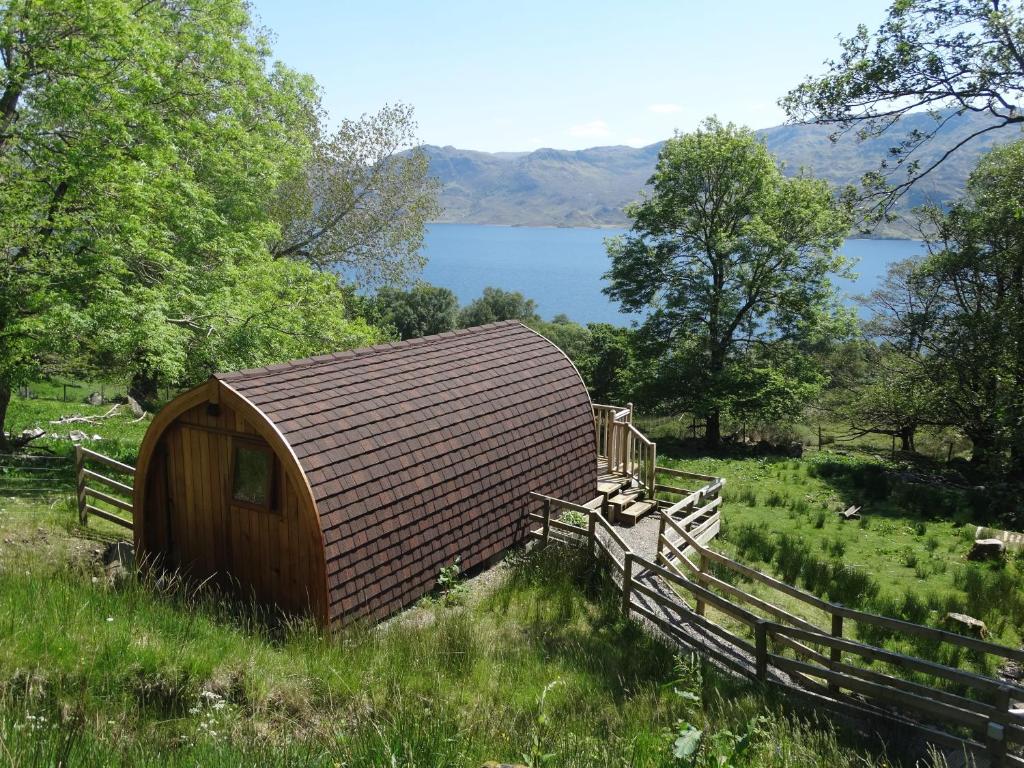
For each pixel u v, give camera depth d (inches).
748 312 1300.4
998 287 978.7
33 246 552.1
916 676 357.1
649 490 597.3
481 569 446.6
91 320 523.5
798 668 314.5
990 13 490.0
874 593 465.7
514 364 522.9
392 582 374.6
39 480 556.1
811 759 233.1
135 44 570.9
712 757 175.9
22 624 245.1
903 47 518.6
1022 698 247.9
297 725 230.4
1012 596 458.6
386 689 263.9
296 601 358.9
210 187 752.3
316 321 766.5
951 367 991.0
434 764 175.8
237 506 374.0
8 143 578.2
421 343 500.7
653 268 1302.9
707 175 1241.4
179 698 233.1
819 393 1385.3
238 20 755.4
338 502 350.9
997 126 526.6
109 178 554.6
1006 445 866.8
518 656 322.3
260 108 831.1
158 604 308.8
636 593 429.7
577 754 195.9
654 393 1299.2
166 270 633.0
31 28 548.1
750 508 688.4
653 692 294.8
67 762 149.1
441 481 410.0
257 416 351.6
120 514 492.4
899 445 1560.0
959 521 644.7
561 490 509.4
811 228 1214.3
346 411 387.5
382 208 1195.9
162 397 1254.3
